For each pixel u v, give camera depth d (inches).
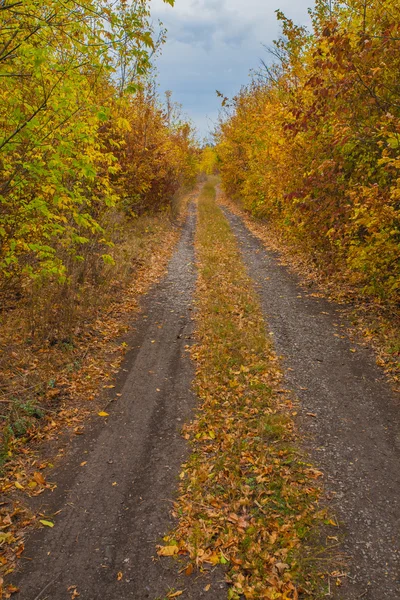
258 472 182.5
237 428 213.2
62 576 142.4
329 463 189.2
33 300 331.0
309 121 388.8
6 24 199.2
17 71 213.6
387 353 279.6
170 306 395.2
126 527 161.5
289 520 157.8
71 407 239.8
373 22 330.3
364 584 134.4
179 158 987.3
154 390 257.4
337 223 371.6
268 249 633.0
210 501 169.6
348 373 264.2
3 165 222.5
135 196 666.2
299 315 360.8
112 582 139.8
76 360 286.8
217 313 365.7
